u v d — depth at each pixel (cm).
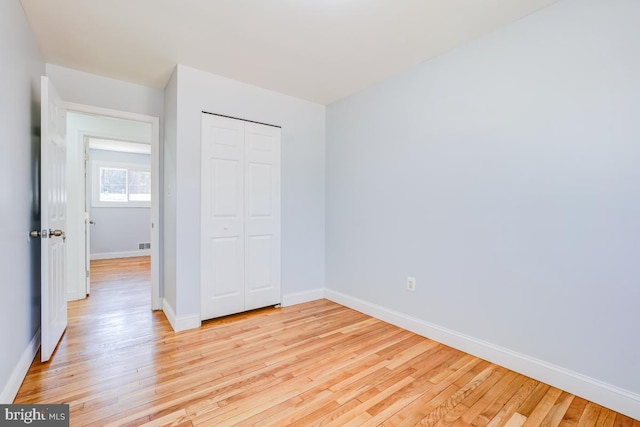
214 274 283
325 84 298
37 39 219
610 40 164
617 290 163
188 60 251
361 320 290
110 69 266
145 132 393
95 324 273
